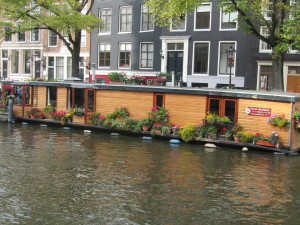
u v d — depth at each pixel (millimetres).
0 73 34719
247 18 16656
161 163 10578
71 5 21984
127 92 15477
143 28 26156
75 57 23234
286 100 11969
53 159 10719
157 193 8031
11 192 7848
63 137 14445
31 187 8203
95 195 7809
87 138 14328
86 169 9742
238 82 22484
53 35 31672
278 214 6988
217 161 10969
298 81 21203
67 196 7711
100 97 16219
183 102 14195
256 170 10062
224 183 8844
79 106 16922
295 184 8867
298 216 6914
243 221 6641
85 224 6406
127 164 10367
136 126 14766
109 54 28031
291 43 16188
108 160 10766
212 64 23203
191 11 23562
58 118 17094
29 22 22578
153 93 14875
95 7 28328
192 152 12125
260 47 21844
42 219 6570
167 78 23328
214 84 23109
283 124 11984
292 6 16859
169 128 14141
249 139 12539
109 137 14680
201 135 13297
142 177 9164
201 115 13812
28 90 18547
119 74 24984
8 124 17906
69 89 17234
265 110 12484
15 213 6793
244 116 12914
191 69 23844
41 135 14805
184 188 8406
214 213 6984
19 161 10383
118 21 27188
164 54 24703
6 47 34562
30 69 33312
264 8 18984
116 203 7387
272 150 12438
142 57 26266
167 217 6762
